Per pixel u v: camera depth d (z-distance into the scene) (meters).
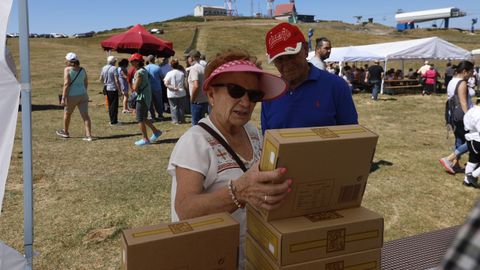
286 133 1.18
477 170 4.92
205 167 1.45
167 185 4.90
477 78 16.66
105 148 6.72
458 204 4.43
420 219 4.00
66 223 3.81
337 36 56.94
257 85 1.57
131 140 7.33
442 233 2.85
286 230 1.14
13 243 3.40
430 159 6.33
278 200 1.15
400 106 12.98
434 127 9.28
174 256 1.13
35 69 24.22
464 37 66.31
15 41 26.56
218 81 1.52
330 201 1.24
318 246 1.16
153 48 11.69
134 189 4.75
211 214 1.29
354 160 1.21
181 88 8.72
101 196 4.52
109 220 3.88
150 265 1.11
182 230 1.17
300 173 1.15
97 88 16.67
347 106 2.42
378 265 1.25
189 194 1.39
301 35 2.28
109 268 3.06
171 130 8.23
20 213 4.01
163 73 10.48
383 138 7.98
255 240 1.28
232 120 1.52
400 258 2.45
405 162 6.14
